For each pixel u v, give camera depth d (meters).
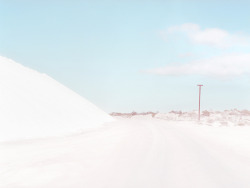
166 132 25.08
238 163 10.43
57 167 9.21
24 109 22.75
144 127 33.22
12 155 11.77
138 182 7.23
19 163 9.96
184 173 8.36
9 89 24.41
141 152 12.45
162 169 8.88
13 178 7.81
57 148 13.98
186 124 47.88
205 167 9.38
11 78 27.53
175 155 11.74
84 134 23.08
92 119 40.88
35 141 17.03
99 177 7.79
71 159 10.74
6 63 32.22
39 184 7.17
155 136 20.59
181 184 7.11
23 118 21.16
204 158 11.23
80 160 10.51
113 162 10.06
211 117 70.19
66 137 20.06
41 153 12.31
